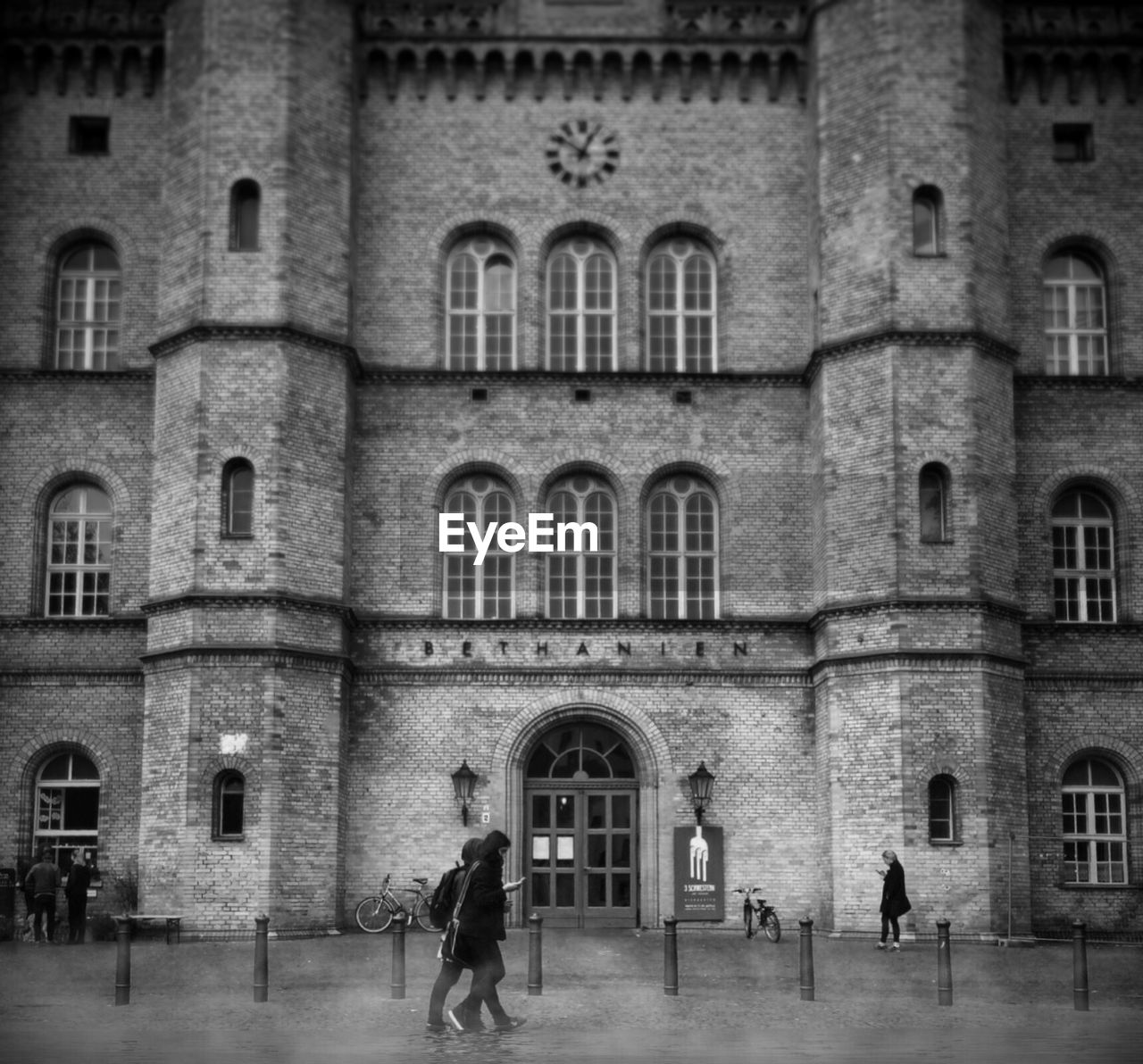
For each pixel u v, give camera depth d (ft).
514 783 141.08
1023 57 150.82
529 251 148.25
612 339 148.77
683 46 150.30
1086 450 146.72
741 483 145.59
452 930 79.10
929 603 133.49
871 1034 80.84
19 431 144.77
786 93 150.61
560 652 142.41
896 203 138.72
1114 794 143.23
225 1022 83.20
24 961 113.50
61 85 148.66
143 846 132.05
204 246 137.49
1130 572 145.69
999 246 141.90
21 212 147.43
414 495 144.46
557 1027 81.92
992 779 132.36
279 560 133.39
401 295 147.23
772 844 140.56
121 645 141.59
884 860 128.88
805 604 144.15
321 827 132.67
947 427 136.36
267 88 139.64
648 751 141.59
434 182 148.87
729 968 111.55
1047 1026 84.58
